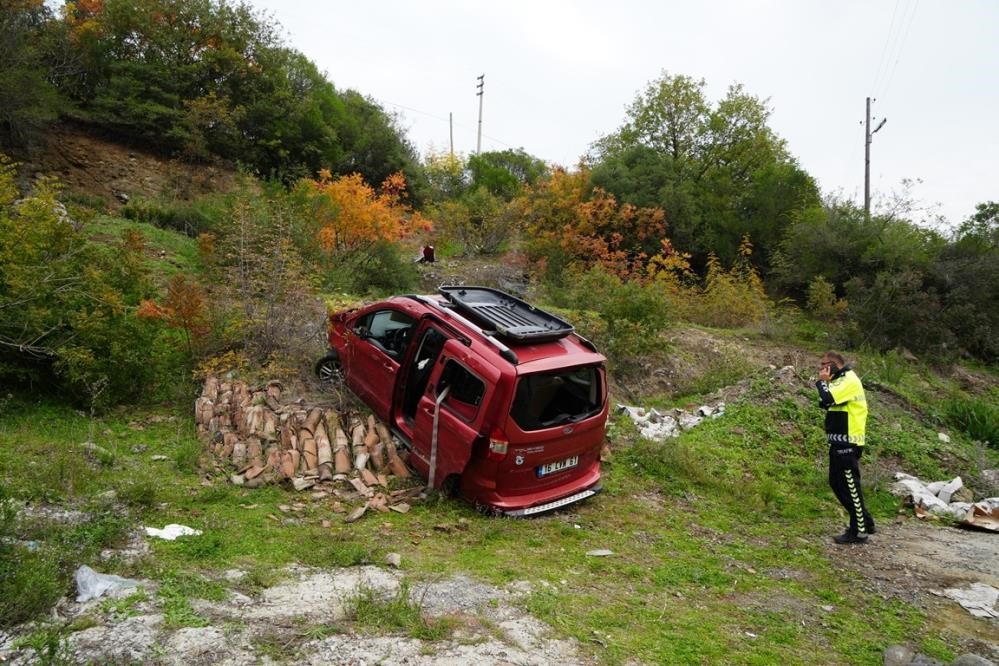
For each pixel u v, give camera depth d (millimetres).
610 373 11469
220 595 3684
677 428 8961
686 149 30891
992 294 17672
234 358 7574
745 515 6430
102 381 6410
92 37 19422
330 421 6582
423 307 6516
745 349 14672
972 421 11055
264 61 22984
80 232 7520
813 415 9102
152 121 19219
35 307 6383
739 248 23922
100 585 3529
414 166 31156
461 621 3756
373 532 5027
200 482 5465
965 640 4254
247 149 22219
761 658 3799
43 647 2922
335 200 15547
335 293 12508
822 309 18078
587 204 22766
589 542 5426
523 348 5754
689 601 4543
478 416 5367
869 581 5113
